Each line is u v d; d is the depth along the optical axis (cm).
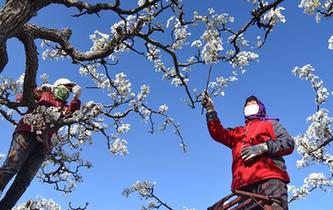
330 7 529
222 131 489
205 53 672
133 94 898
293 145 442
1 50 559
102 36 757
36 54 619
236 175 450
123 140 938
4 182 528
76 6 600
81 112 634
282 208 398
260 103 494
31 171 571
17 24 500
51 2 548
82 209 852
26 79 622
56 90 639
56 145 810
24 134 561
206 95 516
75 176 884
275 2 518
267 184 421
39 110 584
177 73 723
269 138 455
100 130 711
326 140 1009
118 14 623
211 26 662
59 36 662
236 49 646
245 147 437
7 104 677
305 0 520
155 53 862
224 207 416
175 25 720
